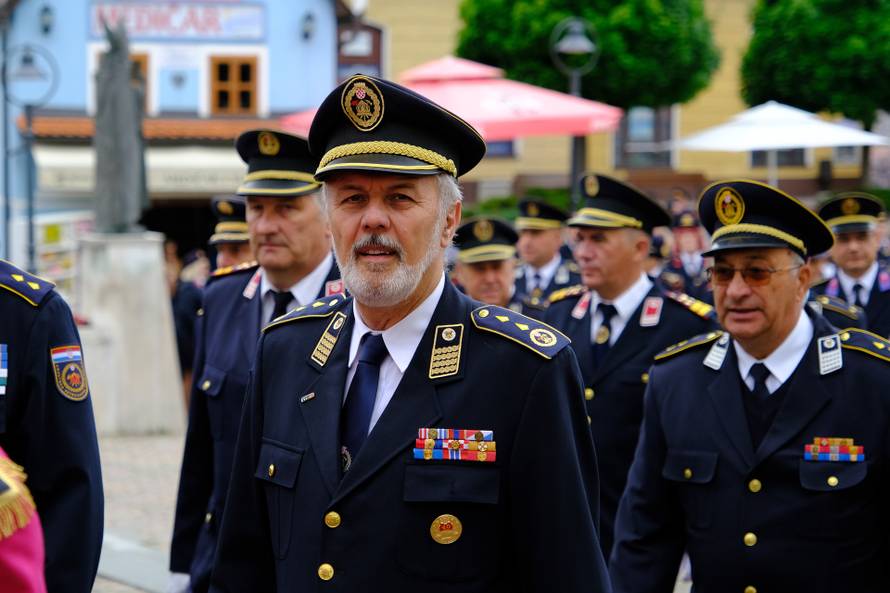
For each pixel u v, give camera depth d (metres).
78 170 25.78
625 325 6.98
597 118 15.25
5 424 4.21
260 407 3.73
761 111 14.05
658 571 4.97
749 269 4.78
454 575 3.36
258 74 27.22
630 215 7.00
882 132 30.55
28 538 2.89
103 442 13.84
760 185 4.76
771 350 4.82
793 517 4.63
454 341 3.52
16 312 4.29
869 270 10.55
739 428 4.78
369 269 3.42
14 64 25.62
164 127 26.45
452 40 30.42
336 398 3.56
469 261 8.61
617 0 26.05
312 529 3.46
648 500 5.00
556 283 12.32
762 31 26.77
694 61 26.88
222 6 27.03
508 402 3.44
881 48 25.70
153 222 27.62
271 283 5.70
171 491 11.09
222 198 8.27
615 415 6.81
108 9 26.59
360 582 3.37
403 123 3.46
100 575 8.33
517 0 26.12
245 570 3.73
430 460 3.41
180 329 14.83
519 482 3.41
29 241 18.38
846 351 4.74
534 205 12.31
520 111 15.08
